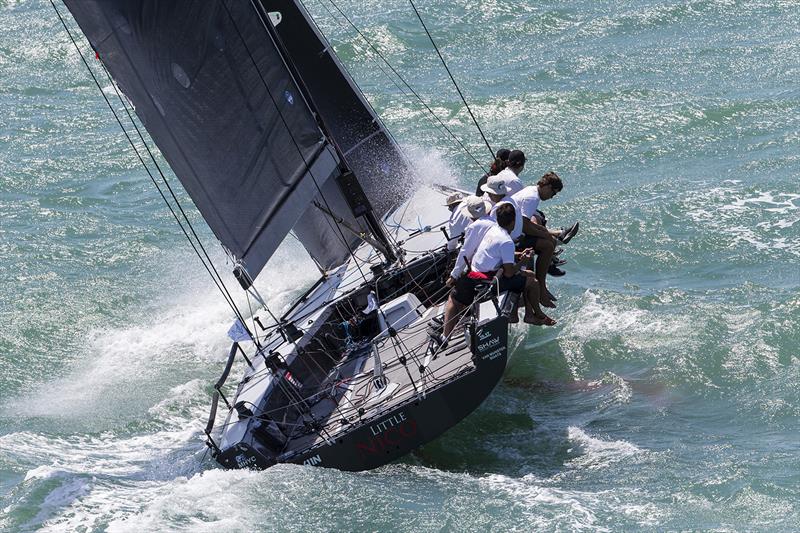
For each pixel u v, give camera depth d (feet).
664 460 115.75
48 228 217.97
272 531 103.65
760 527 100.42
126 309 180.96
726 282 165.37
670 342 145.28
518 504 105.91
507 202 117.91
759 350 139.54
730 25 326.03
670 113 252.01
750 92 264.31
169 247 207.31
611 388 136.05
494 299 113.29
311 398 124.88
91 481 120.98
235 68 119.96
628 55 309.01
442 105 278.87
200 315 177.06
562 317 157.69
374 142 161.58
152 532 104.12
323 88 156.25
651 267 174.70
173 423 142.41
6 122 302.45
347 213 154.71
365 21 367.66
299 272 190.39
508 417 130.31
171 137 115.65
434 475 114.93
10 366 161.58
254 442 116.26
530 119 262.47
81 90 336.70
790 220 186.60
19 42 385.50
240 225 121.80
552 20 351.67
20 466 129.08
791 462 112.68
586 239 187.32
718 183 207.82
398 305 133.49
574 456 119.24
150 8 110.93
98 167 259.39
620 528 101.14
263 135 123.54
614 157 232.12
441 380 112.98
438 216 155.74
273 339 138.62
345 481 111.55
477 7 369.71
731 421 125.39
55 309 180.24
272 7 150.71
